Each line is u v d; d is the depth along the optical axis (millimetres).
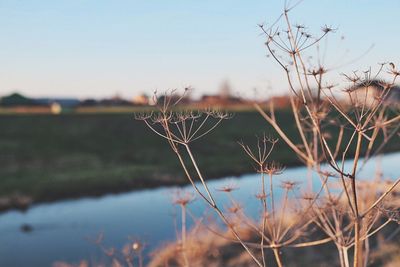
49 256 15195
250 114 58375
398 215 2910
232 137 47250
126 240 16266
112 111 79188
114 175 31422
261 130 48844
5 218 21500
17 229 19141
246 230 11336
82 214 22000
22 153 40656
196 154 42656
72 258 14680
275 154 38469
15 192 26500
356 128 2494
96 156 41750
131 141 47250
